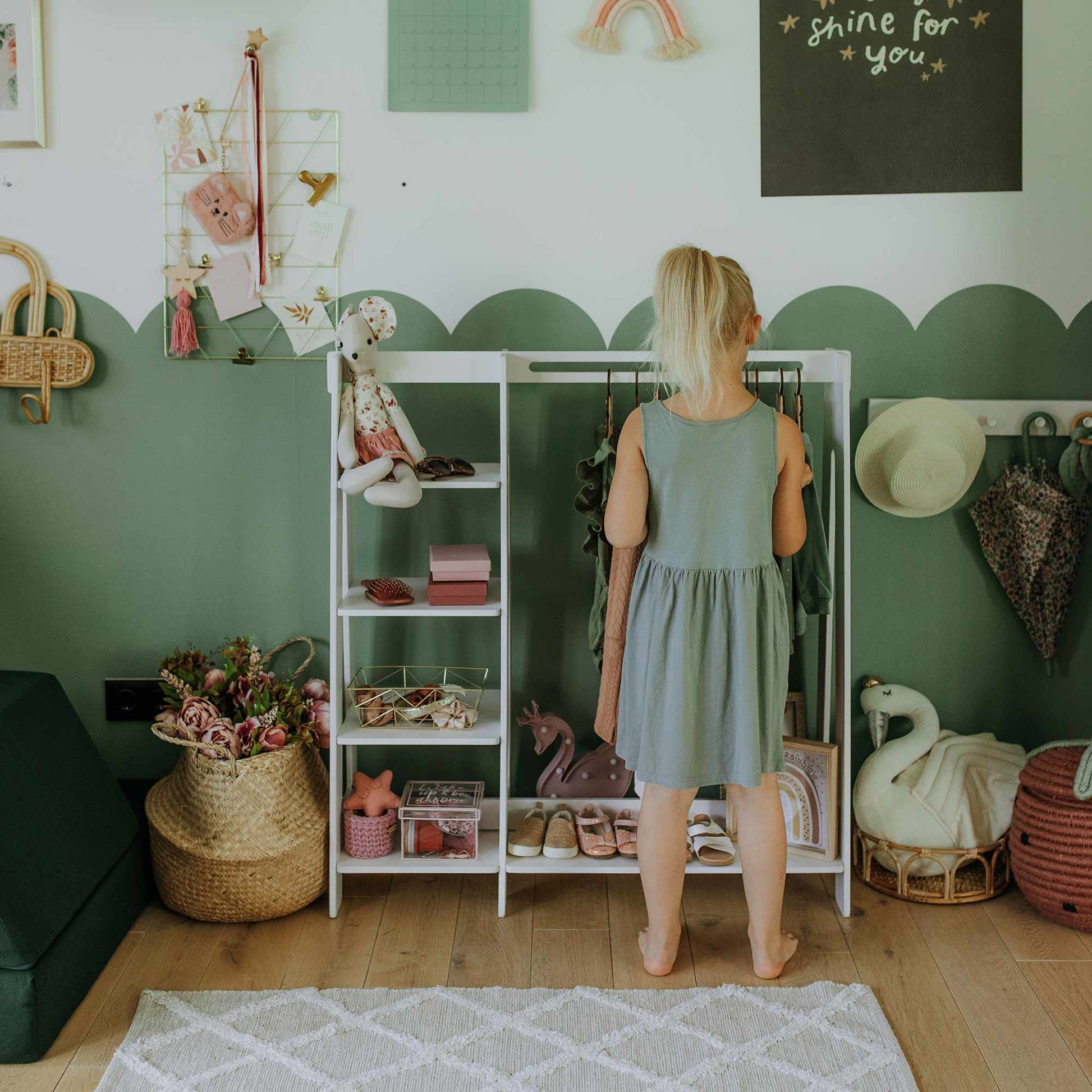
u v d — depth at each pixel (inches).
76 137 97.8
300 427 101.4
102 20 96.6
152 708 104.0
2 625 103.5
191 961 84.1
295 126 98.0
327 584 103.3
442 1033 74.5
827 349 95.2
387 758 105.0
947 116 97.9
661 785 78.0
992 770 97.8
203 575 103.3
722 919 91.2
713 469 76.3
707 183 98.7
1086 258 99.0
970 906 93.4
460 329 100.3
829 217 98.9
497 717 96.3
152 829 91.0
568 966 83.4
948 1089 69.1
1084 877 85.9
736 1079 69.7
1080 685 104.1
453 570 89.6
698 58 97.4
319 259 99.5
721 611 77.2
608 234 99.3
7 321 99.3
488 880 98.7
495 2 96.6
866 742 104.9
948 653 104.2
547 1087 69.0
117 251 99.0
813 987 79.9
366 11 96.8
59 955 75.0
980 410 100.2
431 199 98.9
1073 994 79.4
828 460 96.7
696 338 74.1
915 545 102.7
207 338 100.2
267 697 92.0
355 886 97.5
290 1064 71.1
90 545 102.8
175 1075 69.9
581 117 98.0
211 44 97.0
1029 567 100.0
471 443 101.6
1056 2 96.8
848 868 91.0
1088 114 97.7
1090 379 100.4
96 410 101.0
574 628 103.6
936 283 99.5
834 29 97.1
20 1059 71.5
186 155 97.9
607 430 89.7
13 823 77.2
